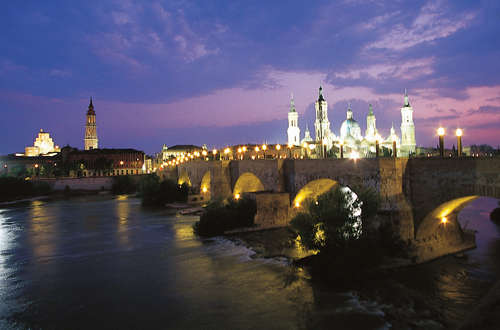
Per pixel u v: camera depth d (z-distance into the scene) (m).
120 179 159.38
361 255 33.69
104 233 60.31
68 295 33.09
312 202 38.72
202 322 27.39
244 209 55.50
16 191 134.50
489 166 30.22
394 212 36.09
